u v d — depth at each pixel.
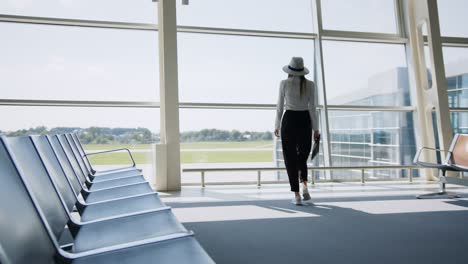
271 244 2.56
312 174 5.86
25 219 0.96
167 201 4.27
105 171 3.38
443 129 5.97
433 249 2.44
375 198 4.43
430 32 6.07
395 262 2.19
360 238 2.71
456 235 2.78
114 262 1.02
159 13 5.40
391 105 6.48
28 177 1.21
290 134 4.00
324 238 2.71
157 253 1.07
